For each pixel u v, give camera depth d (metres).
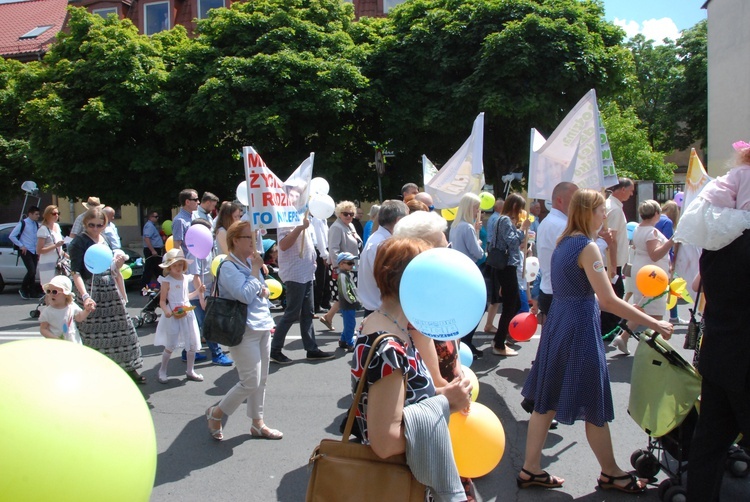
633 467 3.60
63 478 1.25
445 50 14.88
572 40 14.24
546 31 13.84
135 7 22.16
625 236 6.04
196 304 6.58
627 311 3.15
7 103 18.36
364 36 16.80
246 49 14.75
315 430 4.51
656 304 6.02
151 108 14.62
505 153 16.67
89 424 1.31
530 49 13.70
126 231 21.66
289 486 3.63
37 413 1.27
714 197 2.72
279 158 15.31
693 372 3.15
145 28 22.02
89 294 5.25
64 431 1.27
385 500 1.85
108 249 5.18
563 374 3.34
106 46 14.41
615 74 15.01
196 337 5.84
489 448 2.87
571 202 3.38
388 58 15.46
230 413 4.27
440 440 1.88
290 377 5.85
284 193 5.13
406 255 2.10
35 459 1.23
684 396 3.10
